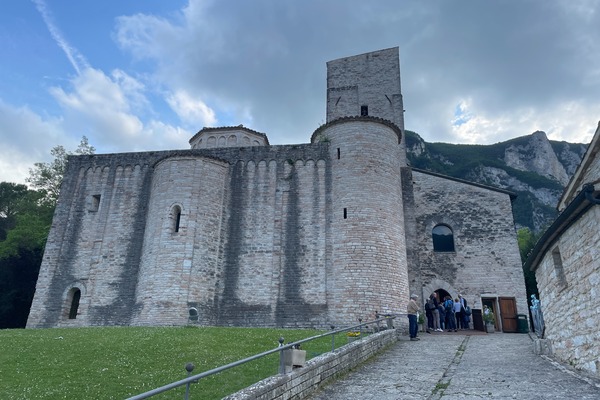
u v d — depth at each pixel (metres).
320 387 9.55
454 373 10.51
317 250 23.47
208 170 25.25
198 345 14.27
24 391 9.60
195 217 23.95
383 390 9.07
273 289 23.14
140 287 23.56
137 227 25.94
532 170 125.62
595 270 8.83
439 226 27.27
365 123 25.08
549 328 12.69
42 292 25.56
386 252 22.41
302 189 25.06
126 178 27.48
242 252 24.27
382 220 22.97
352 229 22.73
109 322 23.80
